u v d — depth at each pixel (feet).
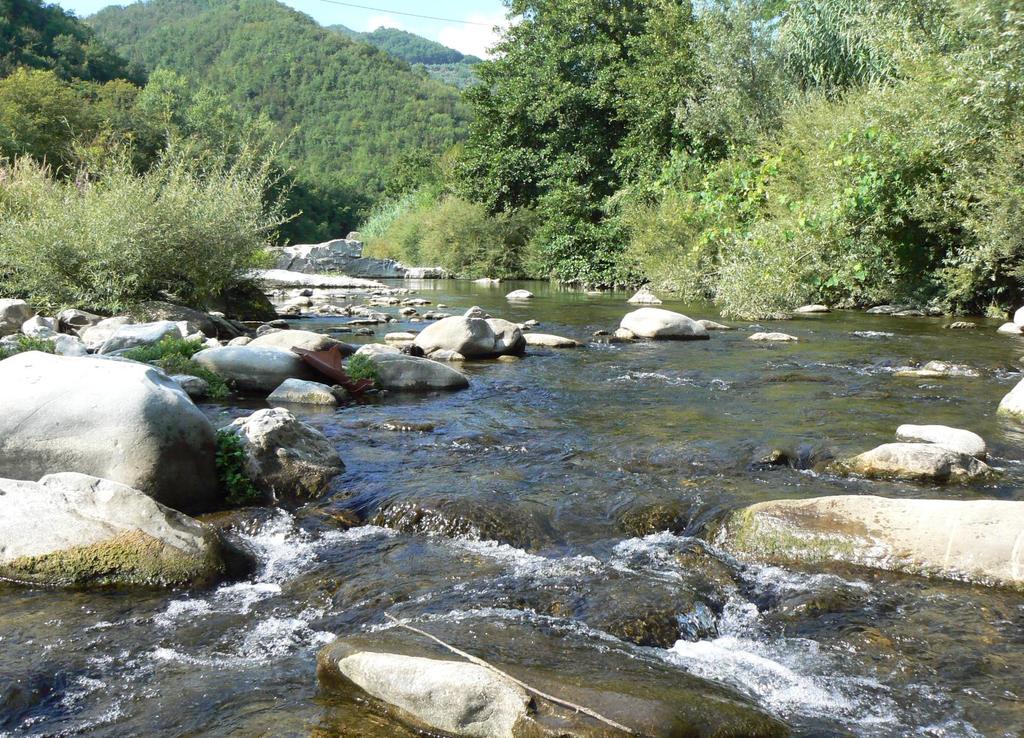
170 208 41.65
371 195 362.12
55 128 124.06
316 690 9.43
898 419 22.95
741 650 10.51
